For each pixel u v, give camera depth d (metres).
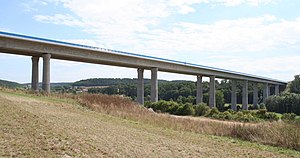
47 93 44.09
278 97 104.62
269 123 26.25
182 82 132.25
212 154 16.72
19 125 15.22
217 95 115.00
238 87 150.62
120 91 111.38
